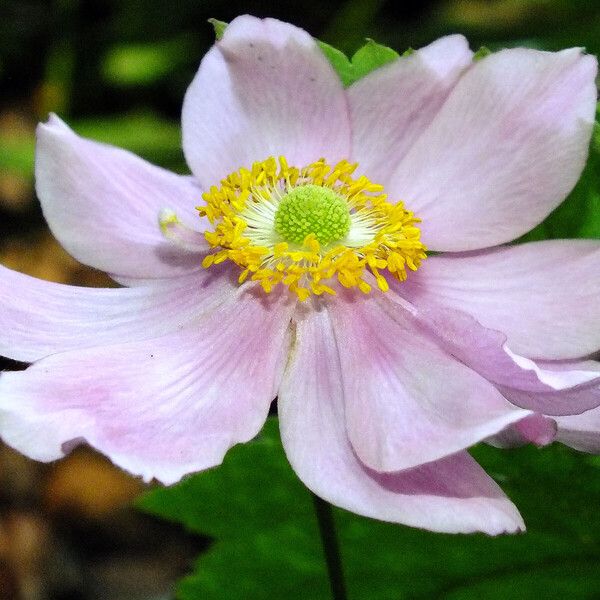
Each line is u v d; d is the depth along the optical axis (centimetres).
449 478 13
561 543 16
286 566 18
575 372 13
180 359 14
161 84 36
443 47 15
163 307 15
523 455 15
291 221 15
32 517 31
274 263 15
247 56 16
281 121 16
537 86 15
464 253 15
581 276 14
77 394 13
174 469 13
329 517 15
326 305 15
